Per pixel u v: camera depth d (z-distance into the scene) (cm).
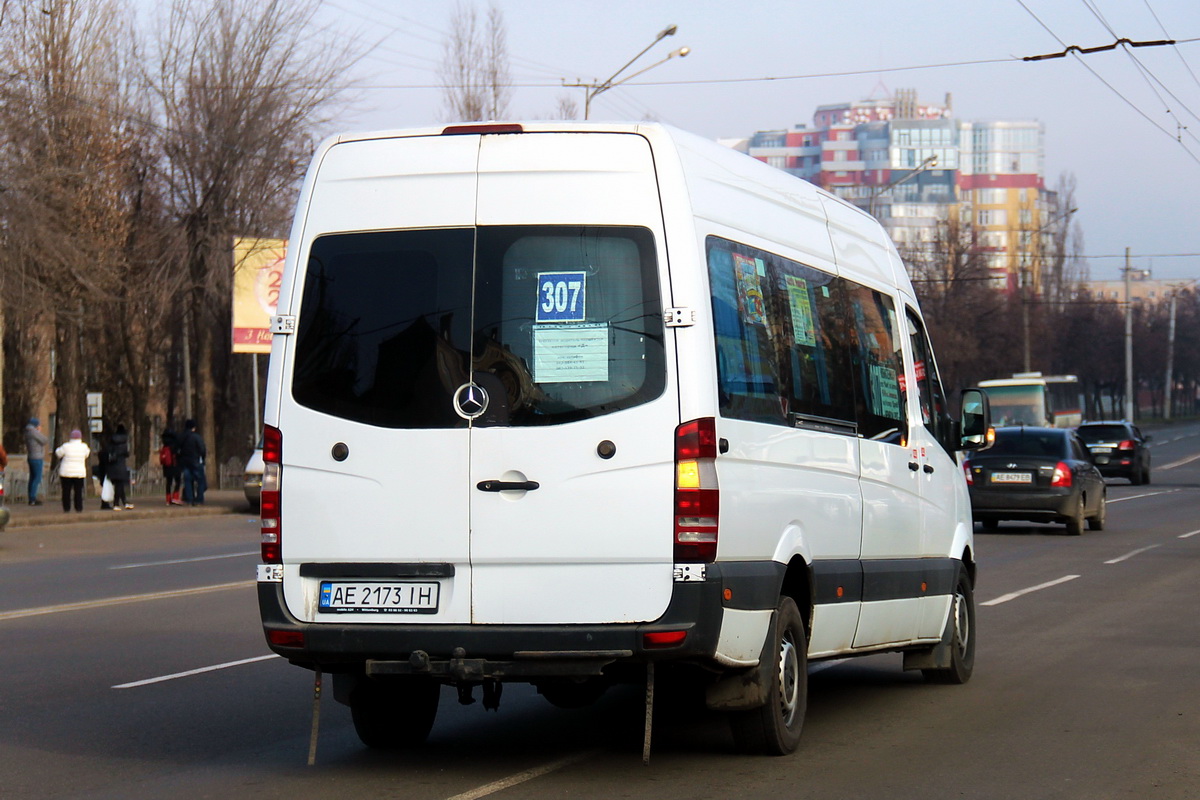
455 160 738
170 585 1805
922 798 702
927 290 8619
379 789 728
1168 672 1116
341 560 730
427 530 718
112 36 4272
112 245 4216
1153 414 16625
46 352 5106
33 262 3569
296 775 768
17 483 3894
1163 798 704
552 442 706
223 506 3706
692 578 691
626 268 713
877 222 1074
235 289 4334
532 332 718
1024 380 5912
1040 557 2198
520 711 974
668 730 895
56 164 3838
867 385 952
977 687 1066
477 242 729
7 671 1122
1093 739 857
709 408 703
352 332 740
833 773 760
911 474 1012
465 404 718
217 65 4409
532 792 716
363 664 737
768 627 766
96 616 1466
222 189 4397
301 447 740
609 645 693
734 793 712
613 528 698
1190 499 3938
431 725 849
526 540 705
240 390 5391
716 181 766
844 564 877
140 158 4397
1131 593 1694
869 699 1016
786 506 788
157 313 4497
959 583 1106
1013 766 779
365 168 751
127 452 3503
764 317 793
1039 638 1320
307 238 755
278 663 1162
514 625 707
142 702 993
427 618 718
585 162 725
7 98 3412
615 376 707
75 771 780
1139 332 13775
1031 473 2619
